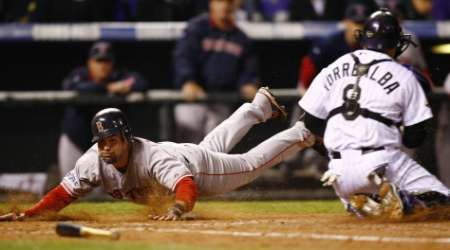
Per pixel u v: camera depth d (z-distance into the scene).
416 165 26.44
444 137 43.50
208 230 23.86
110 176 26.81
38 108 44.50
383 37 27.19
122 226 25.11
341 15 49.06
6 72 48.09
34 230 24.39
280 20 49.12
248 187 42.44
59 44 47.91
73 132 43.97
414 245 20.89
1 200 43.56
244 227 24.70
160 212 27.86
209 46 44.81
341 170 26.34
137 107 44.25
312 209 34.56
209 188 28.33
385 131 26.16
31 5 48.19
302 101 27.61
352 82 26.69
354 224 25.44
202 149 28.11
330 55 43.88
